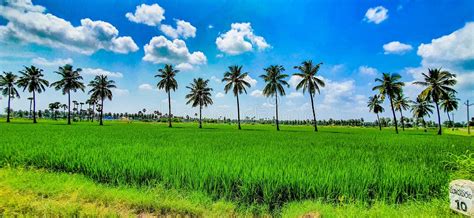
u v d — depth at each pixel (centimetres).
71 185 681
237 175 738
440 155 1227
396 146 1728
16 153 1076
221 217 545
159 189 660
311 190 672
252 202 649
